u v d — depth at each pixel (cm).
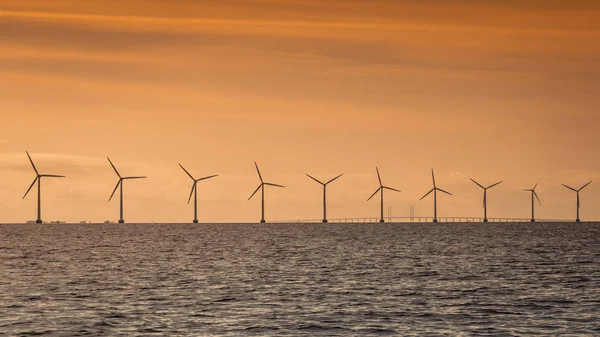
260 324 11288
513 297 14312
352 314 12212
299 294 14762
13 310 12606
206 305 13200
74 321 11519
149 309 12725
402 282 17062
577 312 12456
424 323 11431
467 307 12988
